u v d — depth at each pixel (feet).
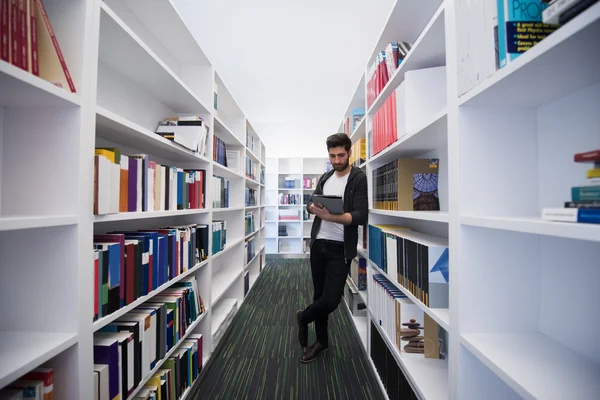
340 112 15.23
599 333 1.83
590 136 1.86
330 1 7.02
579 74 1.70
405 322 3.75
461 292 2.27
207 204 5.54
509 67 1.70
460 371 2.27
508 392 2.28
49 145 2.31
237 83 11.74
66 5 2.37
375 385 4.66
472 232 2.29
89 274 2.40
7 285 2.32
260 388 4.58
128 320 3.18
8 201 2.32
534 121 2.32
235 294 8.32
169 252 3.96
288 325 7.02
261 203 13.64
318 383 4.71
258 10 7.34
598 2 1.13
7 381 1.70
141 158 3.41
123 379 2.87
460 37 2.28
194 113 5.77
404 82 3.63
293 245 17.17
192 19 7.65
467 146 2.29
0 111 2.33
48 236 2.31
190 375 4.44
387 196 4.56
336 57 9.67
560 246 2.13
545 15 1.45
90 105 2.41
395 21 4.25
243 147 9.15
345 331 6.70
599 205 1.24
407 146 4.05
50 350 2.03
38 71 2.11
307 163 17.53
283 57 9.68
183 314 4.27
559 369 1.76
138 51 3.39
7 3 1.87
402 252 3.72
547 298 2.22
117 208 2.80
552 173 2.16
